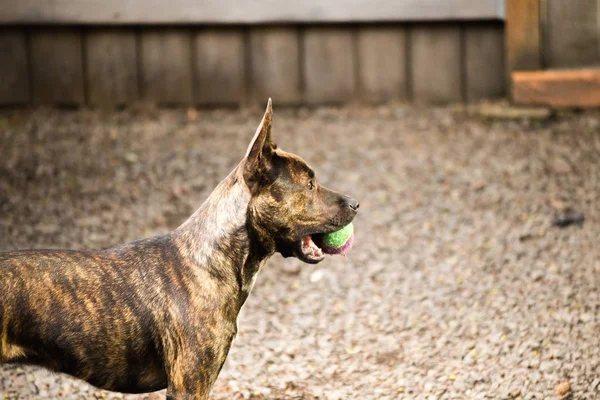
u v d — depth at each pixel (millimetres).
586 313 5656
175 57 8898
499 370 5148
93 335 3826
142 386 4008
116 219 6898
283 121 8664
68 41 8758
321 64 8992
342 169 7664
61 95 8828
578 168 7590
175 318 3877
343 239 4262
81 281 3867
